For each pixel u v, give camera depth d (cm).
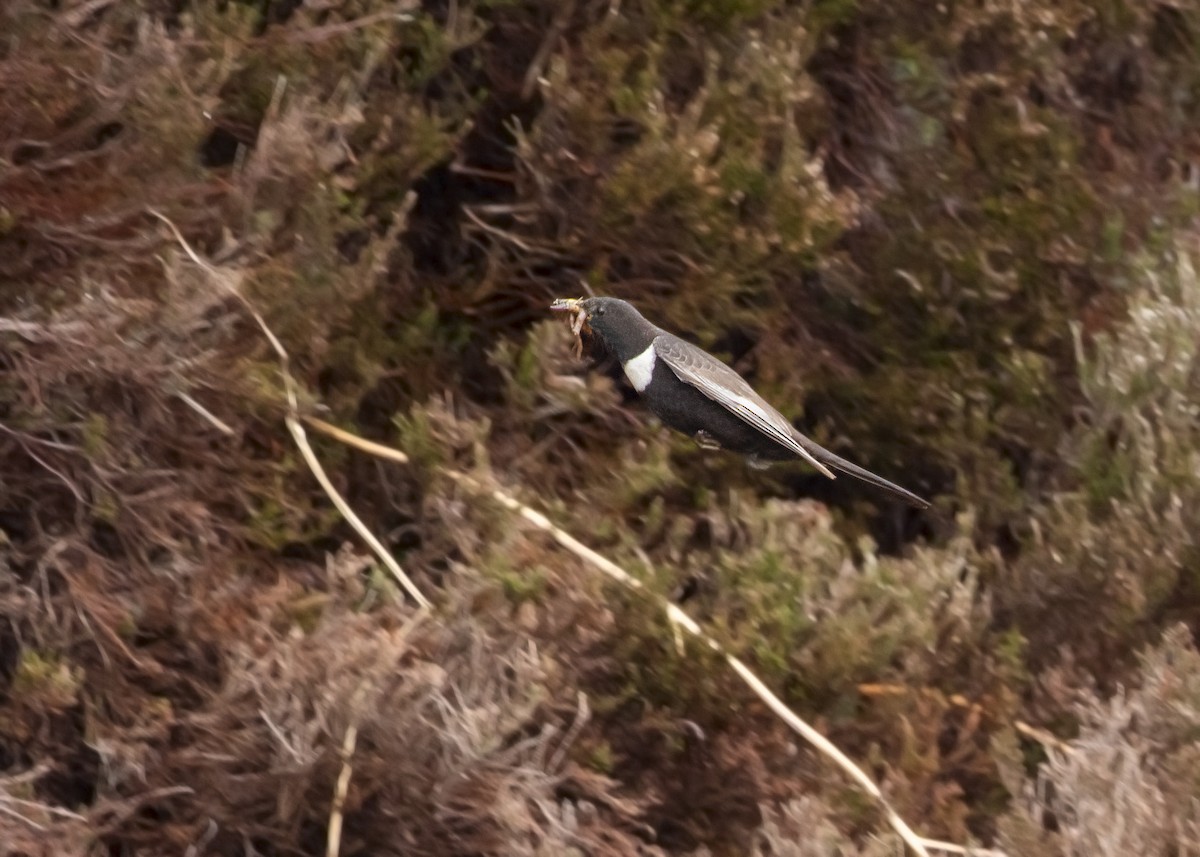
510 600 995
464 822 913
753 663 1034
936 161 1358
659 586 1003
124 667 959
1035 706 1161
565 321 1091
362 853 938
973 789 1129
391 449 1079
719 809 1035
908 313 1359
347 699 879
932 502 1370
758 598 1024
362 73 1073
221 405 1012
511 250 1184
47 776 945
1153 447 1241
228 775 905
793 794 1019
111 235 1003
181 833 909
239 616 973
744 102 1181
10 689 938
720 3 1195
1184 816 1000
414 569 1049
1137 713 1078
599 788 956
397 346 1150
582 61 1173
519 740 980
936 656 1120
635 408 1168
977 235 1352
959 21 1342
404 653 919
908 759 1027
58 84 972
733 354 1331
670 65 1218
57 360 955
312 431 1070
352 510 1094
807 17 1280
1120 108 1521
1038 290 1367
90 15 1034
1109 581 1211
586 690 1020
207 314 1034
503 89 1209
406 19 1041
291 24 1066
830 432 1348
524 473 1109
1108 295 1388
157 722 918
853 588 1069
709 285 1159
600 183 1137
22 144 969
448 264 1211
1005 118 1367
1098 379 1273
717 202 1146
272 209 1034
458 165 1176
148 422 991
